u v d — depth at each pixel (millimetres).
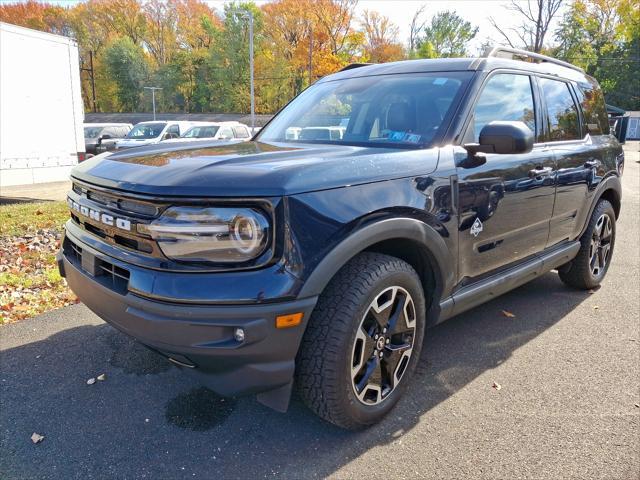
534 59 3938
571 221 4012
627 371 3191
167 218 2033
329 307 2223
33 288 4609
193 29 75750
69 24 74312
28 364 3211
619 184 4691
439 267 2678
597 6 48688
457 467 2283
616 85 60156
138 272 2125
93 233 2533
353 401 2355
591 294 4660
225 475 2227
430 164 2600
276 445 2434
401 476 2223
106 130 21562
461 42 66438
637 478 2211
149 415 2682
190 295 1987
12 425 2580
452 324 3947
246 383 2111
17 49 9227
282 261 2018
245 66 65688
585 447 2428
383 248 2611
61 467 2273
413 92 3158
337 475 2230
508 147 2600
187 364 2154
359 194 2236
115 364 3227
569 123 4078
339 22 60375
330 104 3473
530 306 4344
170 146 3070
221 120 64875
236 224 1986
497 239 3107
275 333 2035
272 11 63969
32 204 8969
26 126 9523
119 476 2219
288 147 2904
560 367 3240
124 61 72250
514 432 2547
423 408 2758
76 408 2740
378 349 2467
